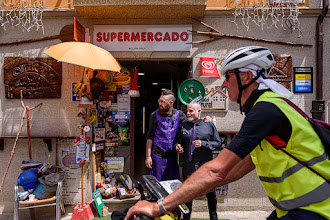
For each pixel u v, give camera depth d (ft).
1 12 13.51
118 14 13.19
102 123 14.48
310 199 3.55
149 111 25.76
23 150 13.61
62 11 13.47
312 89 13.60
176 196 3.63
